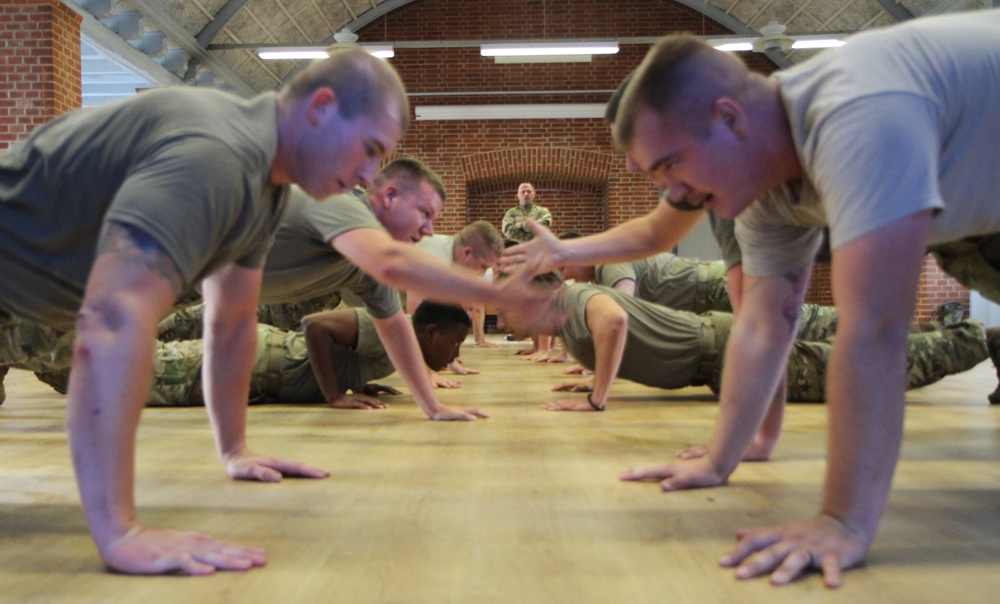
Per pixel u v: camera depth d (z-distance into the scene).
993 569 1.40
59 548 1.52
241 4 10.76
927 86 1.32
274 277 2.82
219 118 1.49
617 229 2.17
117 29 9.35
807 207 1.61
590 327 3.55
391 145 1.60
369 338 3.68
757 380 1.97
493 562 1.45
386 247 1.92
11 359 2.40
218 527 1.67
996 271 2.16
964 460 2.40
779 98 1.46
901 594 1.28
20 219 1.51
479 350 8.21
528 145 13.48
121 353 1.32
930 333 3.81
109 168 1.45
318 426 3.04
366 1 12.95
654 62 1.45
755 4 12.46
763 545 1.42
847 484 1.37
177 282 1.39
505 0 13.46
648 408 3.58
